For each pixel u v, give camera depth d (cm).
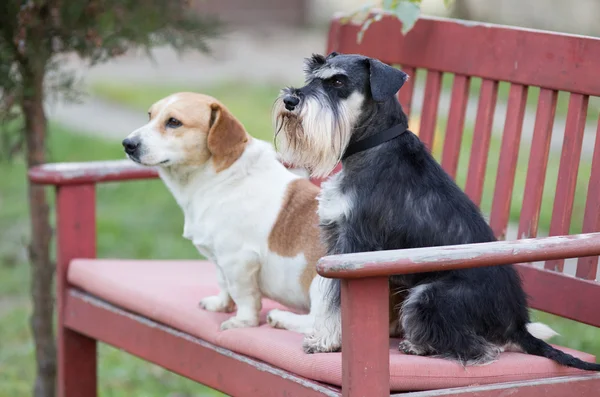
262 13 3247
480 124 602
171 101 549
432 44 628
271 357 494
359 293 422
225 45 2741
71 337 662
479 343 473
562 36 555
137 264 659
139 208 1383
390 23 655
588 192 543
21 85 697
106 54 702
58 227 659
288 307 557
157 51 2794
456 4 2339
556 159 1438
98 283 622
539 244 442
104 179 660
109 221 1302
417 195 488
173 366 564
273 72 2469
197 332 545
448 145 619
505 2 2372
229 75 2433
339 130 489
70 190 655
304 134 488
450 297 472
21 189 1542
